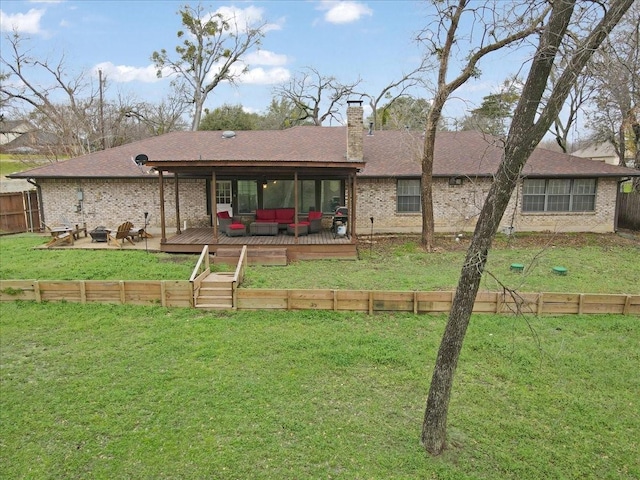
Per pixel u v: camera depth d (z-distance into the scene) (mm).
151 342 8438
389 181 18891
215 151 19375
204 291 10500
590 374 7406
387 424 6039
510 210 19094
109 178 18047
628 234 19047
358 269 13680
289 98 42000
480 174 17484
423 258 15195
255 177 18641
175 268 12930
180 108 41031
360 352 8008
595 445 5703
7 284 10391
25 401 6441
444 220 19047
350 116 18109
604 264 14289
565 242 17469
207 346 8258
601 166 19156
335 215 17906
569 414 6332
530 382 7160
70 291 10438
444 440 5570
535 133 4621
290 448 5512
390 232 19172
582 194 19266
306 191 19109
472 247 5117
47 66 34594
